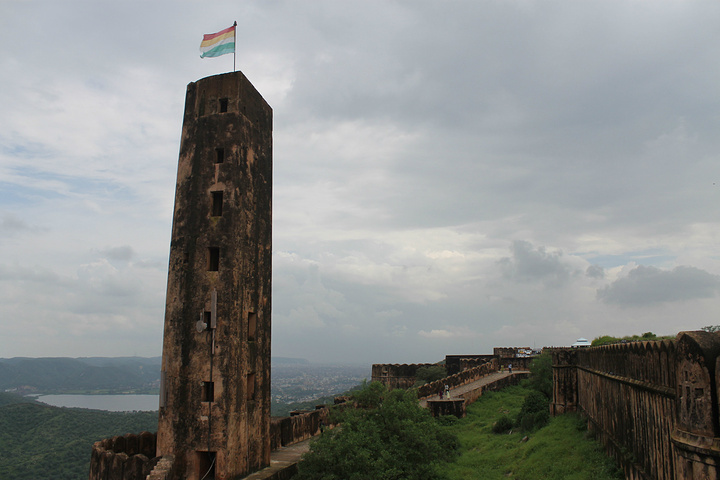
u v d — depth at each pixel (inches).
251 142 1080.2
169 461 908.6
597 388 938.7
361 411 1109.7
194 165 1039.6
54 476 2647.6
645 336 1173.7
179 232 1029.2
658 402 562.3
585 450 895.7
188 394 950.4
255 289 1055.0
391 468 928.3
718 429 373.4
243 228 1021.2
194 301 980.6
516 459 1056.2
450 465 1133.1
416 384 2380.7
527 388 1991.9
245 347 996.6
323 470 921.5
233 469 926.4
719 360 372.2
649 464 594.9
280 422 1241.4
